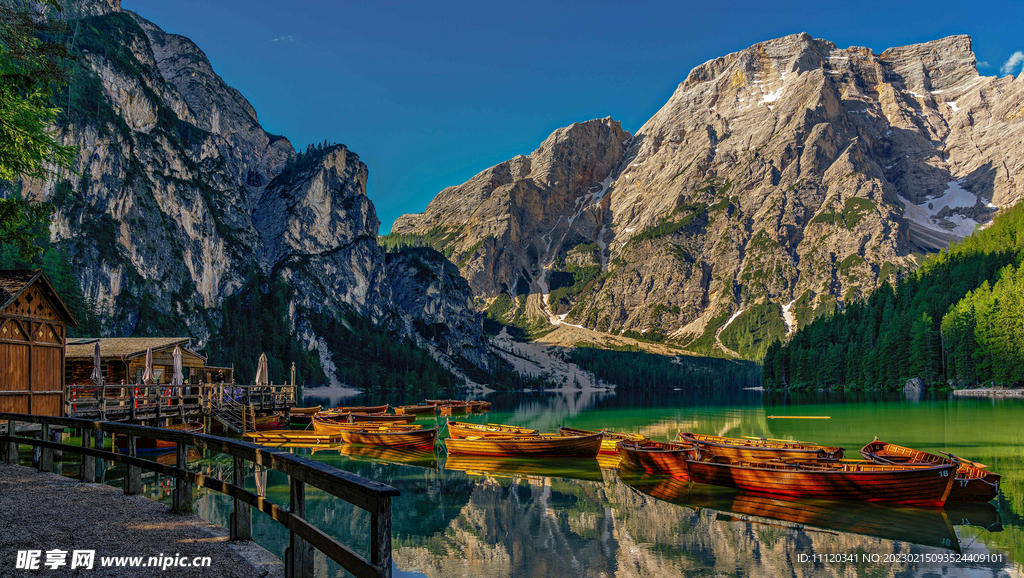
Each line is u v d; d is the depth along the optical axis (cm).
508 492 2833
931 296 17138
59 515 1096
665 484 3023
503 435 4362
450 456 3991
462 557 1862
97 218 18438
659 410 10669
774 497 2680
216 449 1019
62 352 2766
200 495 2428
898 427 5925
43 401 2631
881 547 1944
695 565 1783
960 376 13788
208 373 5712
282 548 1709
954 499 2498
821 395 15112
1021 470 3288
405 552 1909
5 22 1777
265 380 5534
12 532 965
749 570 1738
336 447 4312
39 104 2005
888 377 15412
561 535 2098
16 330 2489
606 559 1836
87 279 16712
